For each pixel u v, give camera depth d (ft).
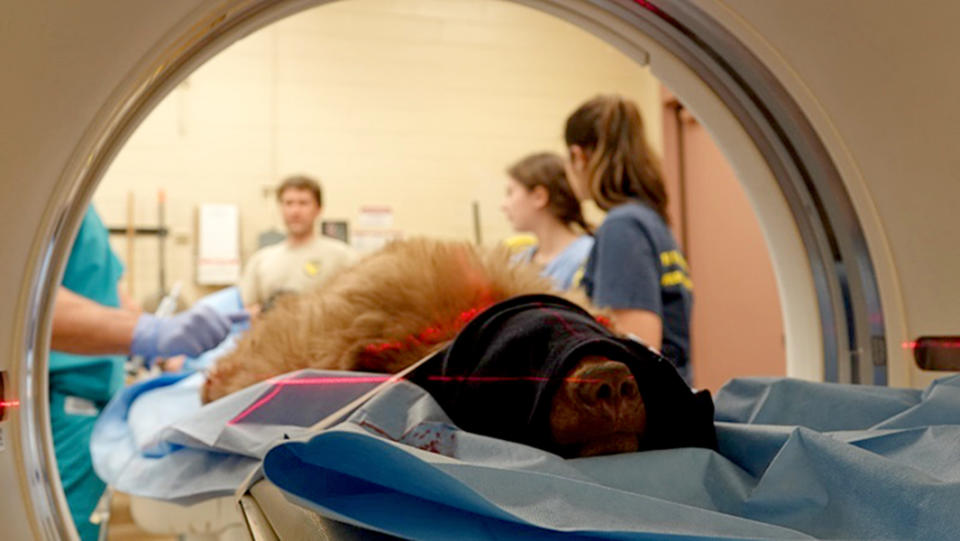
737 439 2.14
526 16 13.92
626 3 3.20
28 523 2.34
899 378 3.07
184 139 12.44
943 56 2.88
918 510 1.53
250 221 12.61
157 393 4.45
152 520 3.43
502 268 3.34
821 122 3.05
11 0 2.10
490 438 1.96
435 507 1.51
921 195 2.99
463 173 13.58
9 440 2.30
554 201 6.82
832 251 3.30
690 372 5.54
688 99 3.45
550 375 2.00
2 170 2.15
